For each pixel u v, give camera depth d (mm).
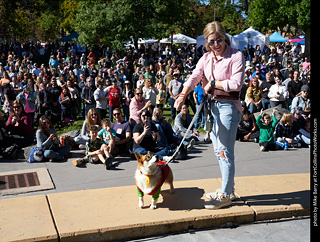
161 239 4043
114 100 11766
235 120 4219
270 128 8250
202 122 10875
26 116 8695
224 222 4301
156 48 39250
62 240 3873
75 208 4520
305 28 34938
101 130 7781
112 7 31547
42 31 59156
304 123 8508
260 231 4184
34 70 19141
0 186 5945
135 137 7590
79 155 7977
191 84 4355
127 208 4500
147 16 32406
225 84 4012
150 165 4250
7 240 3744
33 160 7406
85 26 32000
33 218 4250
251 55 29969
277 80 10914
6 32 50031
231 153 4344
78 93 13062
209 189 5090
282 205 4508
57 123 12016
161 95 13562
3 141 8086
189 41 38969
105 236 3980
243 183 5305
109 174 6609
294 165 6973
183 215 4258
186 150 7555
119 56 30609
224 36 4070
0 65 18766
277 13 39375
